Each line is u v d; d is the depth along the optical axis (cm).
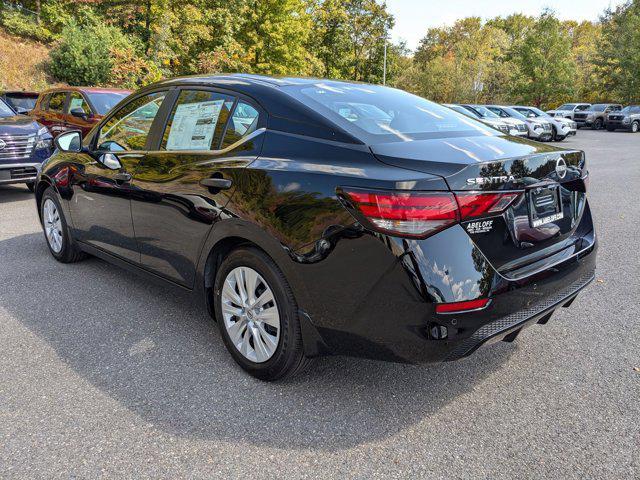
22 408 256
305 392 274
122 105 396
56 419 248
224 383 282
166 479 210
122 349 319
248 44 3219
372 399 269
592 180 1080
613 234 625
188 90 339
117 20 2581
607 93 4731
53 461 219
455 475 213
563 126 2214
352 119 270
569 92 4444
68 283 431
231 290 289
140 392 272
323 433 240
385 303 224
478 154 239
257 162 271
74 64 2273
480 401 267
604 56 4528
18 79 2480
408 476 213
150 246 347
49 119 1062
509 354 318
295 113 273
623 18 4416
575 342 335
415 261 214
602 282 450
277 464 220
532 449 230
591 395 273
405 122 284
